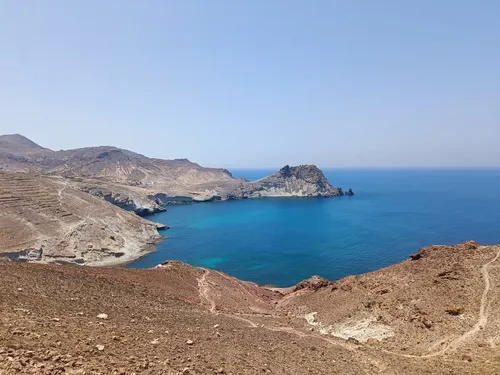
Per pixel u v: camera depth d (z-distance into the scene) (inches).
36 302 840.3
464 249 1694.1
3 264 1205.1
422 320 1240.2
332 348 1040.8
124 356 561.9
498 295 1236.5
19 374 387.2
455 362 896.9
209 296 1803.6
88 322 768.9
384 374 791.7
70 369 437.4
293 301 1984.5
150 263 3757.4
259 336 1088.8
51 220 4001.0
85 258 3671.3
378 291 1579.7
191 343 784.9
